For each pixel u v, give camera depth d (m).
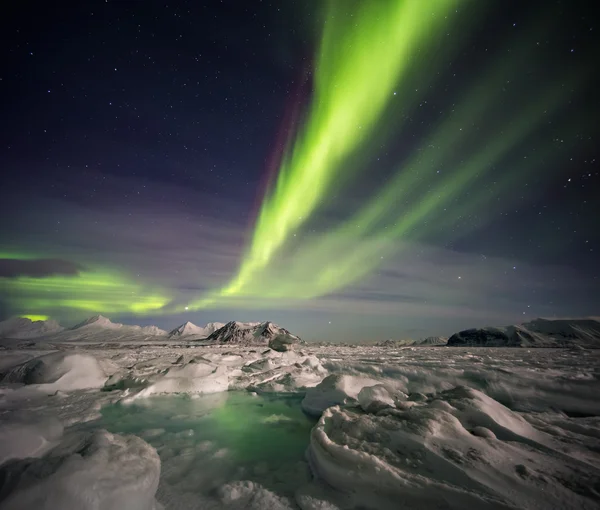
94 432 4.15
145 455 3.87
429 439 4.30
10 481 2.94
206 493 4.46
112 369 14.71
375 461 4.02
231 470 5.27
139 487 3.22
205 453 6.08
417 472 3.78
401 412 5.32
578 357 22.05
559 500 3.18
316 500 3.93
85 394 11.01
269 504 4.04
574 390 8.33
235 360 20.77
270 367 16.88
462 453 3.97
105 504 2.87
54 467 3.07
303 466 5.20
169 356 25.02
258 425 8.05
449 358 22.14
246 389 12.95
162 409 9.66
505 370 10.47
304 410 9.45
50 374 11.68
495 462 3.79
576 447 4.60
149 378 12.26
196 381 12.33
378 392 7.23
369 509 3.68
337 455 4.44
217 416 8.91
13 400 9.76
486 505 3.17
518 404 8.35
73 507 2.72
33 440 4.06
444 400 5.83
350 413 6.12
